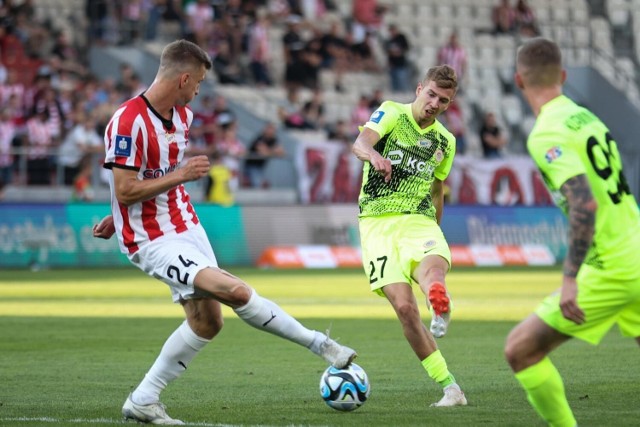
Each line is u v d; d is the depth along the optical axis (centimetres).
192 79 1995
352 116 9206
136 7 9219
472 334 3538
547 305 1633
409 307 2167
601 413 2017
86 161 7806
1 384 2450
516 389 2359
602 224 1616
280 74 9931
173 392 2336
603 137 1630
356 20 10188
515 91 10694
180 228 2011
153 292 5459
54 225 7525
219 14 9381
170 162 2025
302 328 1975
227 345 3266
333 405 2055
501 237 8662
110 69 8956
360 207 2320
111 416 2009
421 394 2302
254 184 8294
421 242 2216
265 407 2123
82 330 3672
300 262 8044
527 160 9044
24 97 7981
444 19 10888
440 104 2250
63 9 9238
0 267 7356
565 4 11462
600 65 11206
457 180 8744
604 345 3209
